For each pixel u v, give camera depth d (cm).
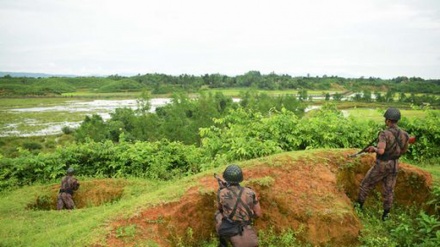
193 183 704
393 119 650
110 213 666
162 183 1125
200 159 1189
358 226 646
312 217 632
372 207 734
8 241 654
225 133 1188
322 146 1102
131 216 611
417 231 630
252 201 533
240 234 516
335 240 620
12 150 5291
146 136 5697
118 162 1240
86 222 665
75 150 1288
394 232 629
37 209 1008
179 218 627
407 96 13050
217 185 681
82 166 1267
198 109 6512
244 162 777
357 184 756
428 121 1223
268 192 661
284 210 646
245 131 1164
